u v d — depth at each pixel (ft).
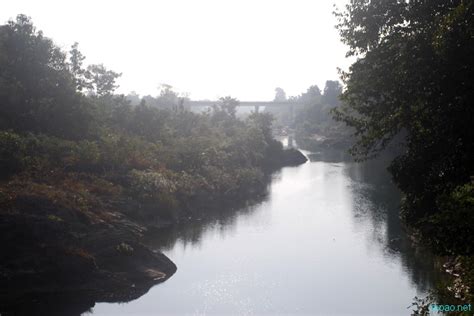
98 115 173.99
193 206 143.74
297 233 123.65
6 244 78.28
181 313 75.15
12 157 110.52
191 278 90.68
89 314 74.43
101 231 92.43
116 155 140.36
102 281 82.53
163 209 128.67
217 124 274.57
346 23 61.67
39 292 76.69
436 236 47.44
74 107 159.43
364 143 59.21
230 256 104.22
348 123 61.82
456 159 51.06
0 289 74.33
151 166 148.77
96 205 107.55
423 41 51.83
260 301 79.77
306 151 356.59
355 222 134.21
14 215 80.94
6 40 155.12
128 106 205.77
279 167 263.90
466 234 42.91
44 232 82.43
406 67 53.26
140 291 83.56
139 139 175.01
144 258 92.79
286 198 171.53
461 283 52.80
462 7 45.73
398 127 58.34
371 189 186.80
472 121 47.62
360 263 99.76
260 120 303.68
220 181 168.25
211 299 80.84
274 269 96.22
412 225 58.18
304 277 91.91
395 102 56.75
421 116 54.03
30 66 155.22
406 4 56.80
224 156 195.83
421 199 55.88
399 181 57.26
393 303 78.64
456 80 48.47
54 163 123.24
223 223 133.49
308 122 476.95
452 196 43.47
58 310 75.15
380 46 57.93
